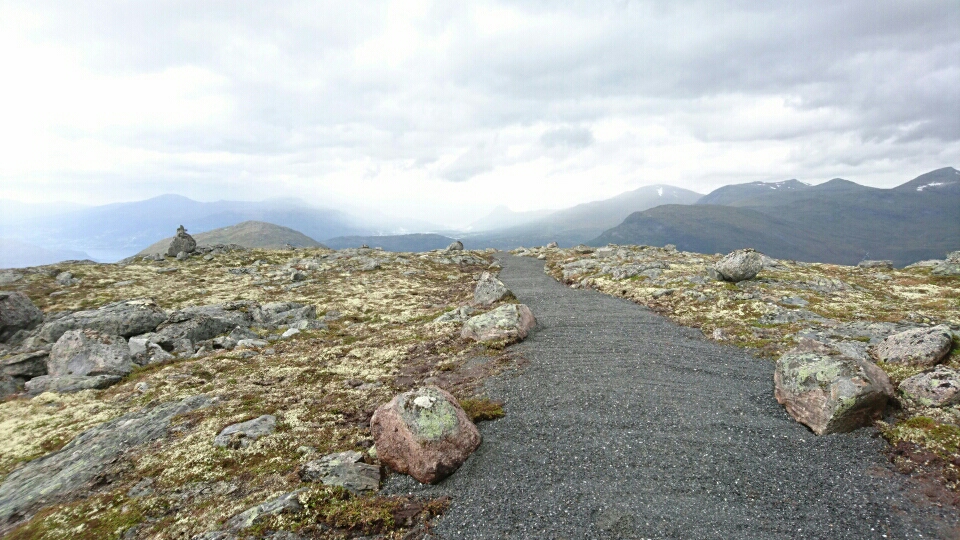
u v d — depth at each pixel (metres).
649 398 22.45
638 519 13.89
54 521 15.84
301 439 20.83
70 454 21.25
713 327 35.69
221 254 97.25
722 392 22.95
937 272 62.41
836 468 16.02
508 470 16.86
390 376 29.14
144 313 43.09
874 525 13.20
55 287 65.12
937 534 12.55
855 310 37.88
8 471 20.81
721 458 17.08
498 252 138.12
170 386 29.48
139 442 21.66
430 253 115.94
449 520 14.23
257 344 39.81
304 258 99.31
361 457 17.75
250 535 13.41
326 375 30.22
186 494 17.00
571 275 72.75
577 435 19.14
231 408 24.80
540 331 36.53
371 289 70.38
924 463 15.34
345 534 13.61
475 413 21.25
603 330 35.91
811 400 19.06
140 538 14.52
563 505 14.68
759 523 13.60
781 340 30.61
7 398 29.53
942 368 19.22
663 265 66.19
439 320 43.53
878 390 17.73
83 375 32.91
